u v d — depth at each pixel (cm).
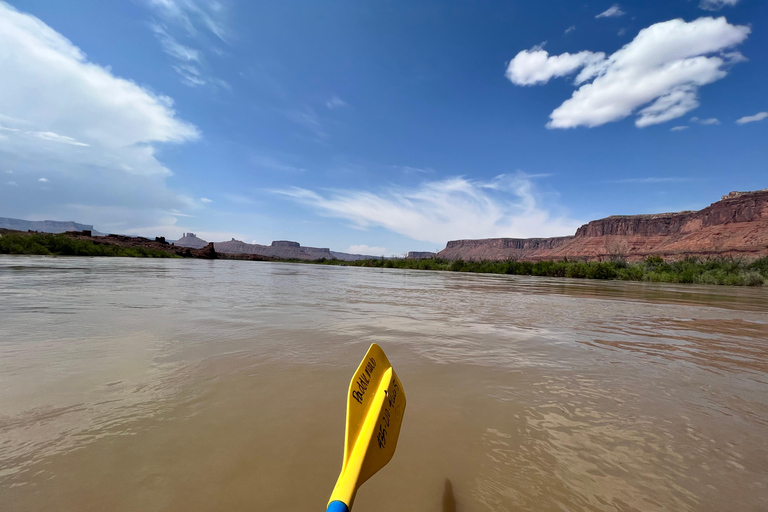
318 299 822
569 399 259
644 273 2784
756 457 185
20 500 132
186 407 219
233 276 1573
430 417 221
